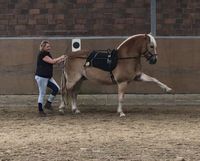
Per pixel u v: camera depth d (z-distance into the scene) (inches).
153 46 555.2
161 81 625.3
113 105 620.7
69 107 605.6
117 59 554.9
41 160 345.7
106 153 365.7
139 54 556.1
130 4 685.9
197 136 435.2
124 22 687.1
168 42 625.6
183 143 402.9
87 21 691.4
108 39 629.0
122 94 557.6
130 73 553.3
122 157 352.5
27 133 457.1
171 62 625.6
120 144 399.5
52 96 573.6
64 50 630.5
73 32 692.7
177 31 683.4
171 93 625.0
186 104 623.5
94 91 622.5
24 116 565.9
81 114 575.5
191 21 682.8
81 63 566.3
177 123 510.0
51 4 692.7
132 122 517.3
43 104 609.3
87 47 629.6
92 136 438.0
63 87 574.6
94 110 606.5
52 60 560.1
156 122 517.0
